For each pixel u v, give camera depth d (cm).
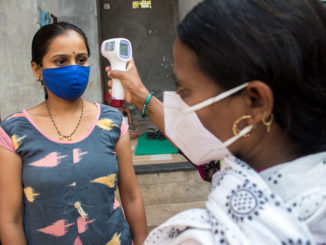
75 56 108
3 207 101
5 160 101
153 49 703
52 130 108
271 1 42
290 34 40
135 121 643
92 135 111
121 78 103
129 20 689
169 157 362
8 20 317
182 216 49
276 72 40
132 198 129
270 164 49
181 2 466
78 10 486
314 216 41
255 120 45
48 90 111
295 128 45
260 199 41
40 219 103
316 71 41
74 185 103
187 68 48
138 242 125
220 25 42
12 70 324
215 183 51
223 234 42
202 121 51
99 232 108
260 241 39
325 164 44
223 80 45
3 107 328
